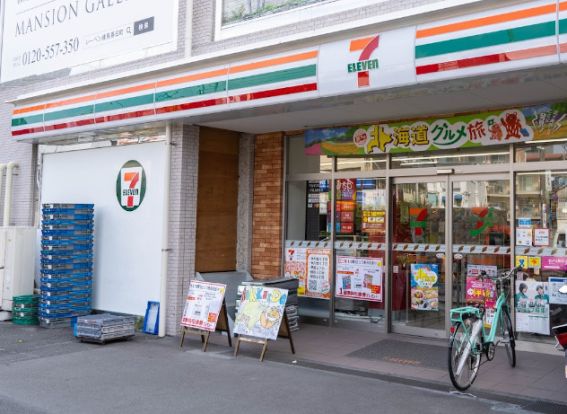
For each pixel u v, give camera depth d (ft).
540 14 18.29
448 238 27.37
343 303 30.50
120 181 32.91
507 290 25.50
